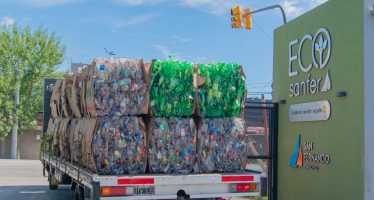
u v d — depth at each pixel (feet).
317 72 27.50
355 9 24.21
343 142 24.85
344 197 24.62
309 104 28.09
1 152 108.58
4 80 105.70
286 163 30.94
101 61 22.90
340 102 25.21
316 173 27.32
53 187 45.62
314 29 28.02
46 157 40.45
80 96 26.16
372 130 23.03
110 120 22.75
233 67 24.76
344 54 25.02
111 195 21.67
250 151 37.55
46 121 46.42
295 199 29.60
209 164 24.07
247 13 64.69
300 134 29.19
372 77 23.16
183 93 23.68
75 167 25.88
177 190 22.72
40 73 109.91
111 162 22.61
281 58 32.09
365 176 22.99
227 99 24.53
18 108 106.52
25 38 109.91
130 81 23.04
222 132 24.39
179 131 23.61
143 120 23.95
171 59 24.04
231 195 23.56
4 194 44.86
